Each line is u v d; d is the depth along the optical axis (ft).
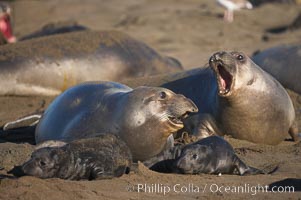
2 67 187.42
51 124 125.70
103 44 195.42
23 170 99.71
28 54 190.49
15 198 91.66
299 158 120.78
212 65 127.24
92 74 191.52
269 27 321.11
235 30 310.24
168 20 334.44
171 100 112.78
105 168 102.99
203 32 307.37
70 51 192.24
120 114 115.34
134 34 310.04
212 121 138.10
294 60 180.04
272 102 133.90
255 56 192.13
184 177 106.52
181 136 136.15
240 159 112.16
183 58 255.91
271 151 127.13
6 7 252.83
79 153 102.47
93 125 118.21
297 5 372.58
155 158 112.16
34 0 433.07
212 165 108.27
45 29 266.98
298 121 152.66
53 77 189.57
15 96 188.24
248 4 338.13
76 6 408.67
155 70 198.39
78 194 94.12
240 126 134.51
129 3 407.85
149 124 112.68
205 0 400.67
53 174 100.22
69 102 125.49
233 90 129.39
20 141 140.46
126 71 193.77
